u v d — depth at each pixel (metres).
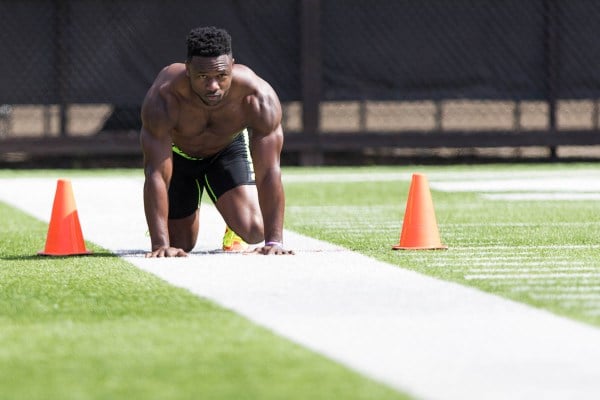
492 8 42.16
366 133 41.84
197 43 17.23
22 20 40.44
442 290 14.72
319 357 10.91
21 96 40.59
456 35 42.09
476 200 29.09
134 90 40.72
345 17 41.78
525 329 12.16
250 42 41.44
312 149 41.88
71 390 9.75
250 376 10.18
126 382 10.02
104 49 40.66
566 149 48.66
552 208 26.88
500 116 54.16
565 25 42.41
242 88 17.91
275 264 17.28
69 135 40.56
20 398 9.49
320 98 41.69
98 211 26.89
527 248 19.34
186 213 19.36
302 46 41.34
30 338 11.93
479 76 42.19
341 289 14.84
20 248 20.11
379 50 41.91
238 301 14.02
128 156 45.09
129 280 15.81
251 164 19.25
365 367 10.49
